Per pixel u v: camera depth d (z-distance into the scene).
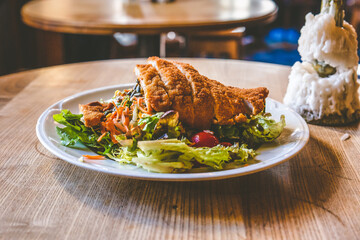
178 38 1.66
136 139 0.38
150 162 0.35
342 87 0.47
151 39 1.32
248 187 0.36
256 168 0.33
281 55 2.06
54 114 0.44
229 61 0.75
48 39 1.53
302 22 2.28
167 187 0.36
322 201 0.34
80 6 1.15
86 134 0.40
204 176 0.32
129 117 0.42
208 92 0.41
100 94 0.52
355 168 0.39
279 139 0.41
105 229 0.30
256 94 0.44
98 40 1.57
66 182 0.36
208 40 1.29
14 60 1.56
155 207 0.33
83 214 0.32
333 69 0.49
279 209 0.33
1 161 0.40
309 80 0.48
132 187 0.36
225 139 0.42
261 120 0.42
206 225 0.31
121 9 1.11
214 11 1.09
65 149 0.39
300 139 0.40
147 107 0.41
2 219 0.31
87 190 0.35
